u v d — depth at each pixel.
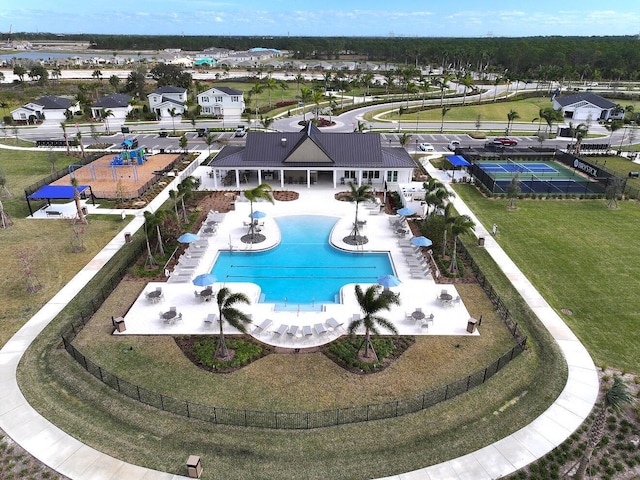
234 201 51.19
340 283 35.03
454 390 23.83
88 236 42.25
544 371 25.31
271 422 21.67
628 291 33.47
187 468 18.84
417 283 34.31
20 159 71.06
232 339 27.81
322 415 22.16
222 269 36.84
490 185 54.38
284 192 54.16
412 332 28.70
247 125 100.31
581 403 23.03
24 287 33.56
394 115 112.31
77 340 27.62
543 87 155.50
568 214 48.25
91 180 58.75
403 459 19.67
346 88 146.88
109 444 20.33
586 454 17.94
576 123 106.50
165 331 28.58
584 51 192.88
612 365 25.88
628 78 177.75
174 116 106.44
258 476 18.78
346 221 45.81
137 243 40.72
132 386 23.91
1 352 26.52
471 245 40.84
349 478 18.77
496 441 20.67
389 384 24.30
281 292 33.75
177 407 22.61
